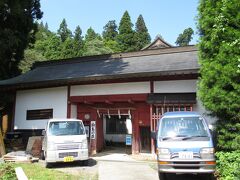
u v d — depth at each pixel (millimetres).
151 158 13875
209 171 7980
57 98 17156
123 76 14430
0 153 14086
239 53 9133
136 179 9180
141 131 15156
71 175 9742
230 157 8734
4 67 20625
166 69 13969
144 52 18938
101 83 15836
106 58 20078
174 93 13883
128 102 15602
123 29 67562
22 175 8789
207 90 9789
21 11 16672
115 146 20328
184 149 8141
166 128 9102
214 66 9414
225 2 9562
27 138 17969
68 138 11875
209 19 9969
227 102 9125
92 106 16578
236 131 9289
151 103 13719
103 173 10234
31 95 18312
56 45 55500
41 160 13703
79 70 18047
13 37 16312
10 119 19766
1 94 19375
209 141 8367
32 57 34969
